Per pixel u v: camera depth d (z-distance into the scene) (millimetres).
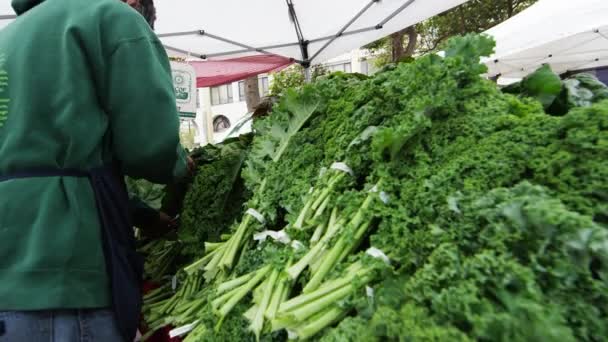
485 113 1435
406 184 1381
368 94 1756
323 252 1479
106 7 1487
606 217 1032
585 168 1094
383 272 1215
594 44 8586
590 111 1125
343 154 1693
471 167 1261
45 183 1365
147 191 2732
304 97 2129
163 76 1558
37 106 1378
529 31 7770
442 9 5777
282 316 1263
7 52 1435
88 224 1430
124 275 1528
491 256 944
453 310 898
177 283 2373
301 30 6453
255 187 2066
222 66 7406
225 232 2324
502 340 818
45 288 1307
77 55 1419
